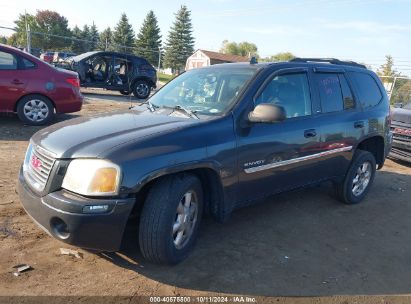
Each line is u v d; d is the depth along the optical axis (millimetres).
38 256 3482
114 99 16250
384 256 4152
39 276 3203
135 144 3146
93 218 2961
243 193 3973
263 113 3723
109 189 2990
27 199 3281
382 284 3592
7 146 6910
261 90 4113
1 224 3979
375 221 5129
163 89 4855
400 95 22719
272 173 4203
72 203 2951
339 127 4973
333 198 5785
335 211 5320
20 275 3186
